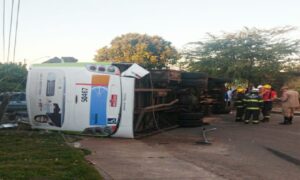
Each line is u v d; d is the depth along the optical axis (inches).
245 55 1347.2
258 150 456.1
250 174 338.3
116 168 338.3
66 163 328.5
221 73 1349.7
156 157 393.4
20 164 320.2
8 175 282.8
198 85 691.4
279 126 697.0
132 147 445.4
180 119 669.9
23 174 286.8
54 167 313.6
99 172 319.6
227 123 744.3
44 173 292.8
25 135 484.1
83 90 505.7
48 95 521.3
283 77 1316.4
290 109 727.1
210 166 362.9
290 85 1251.2
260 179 322.7
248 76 1323.8
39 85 527.2
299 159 409.7
